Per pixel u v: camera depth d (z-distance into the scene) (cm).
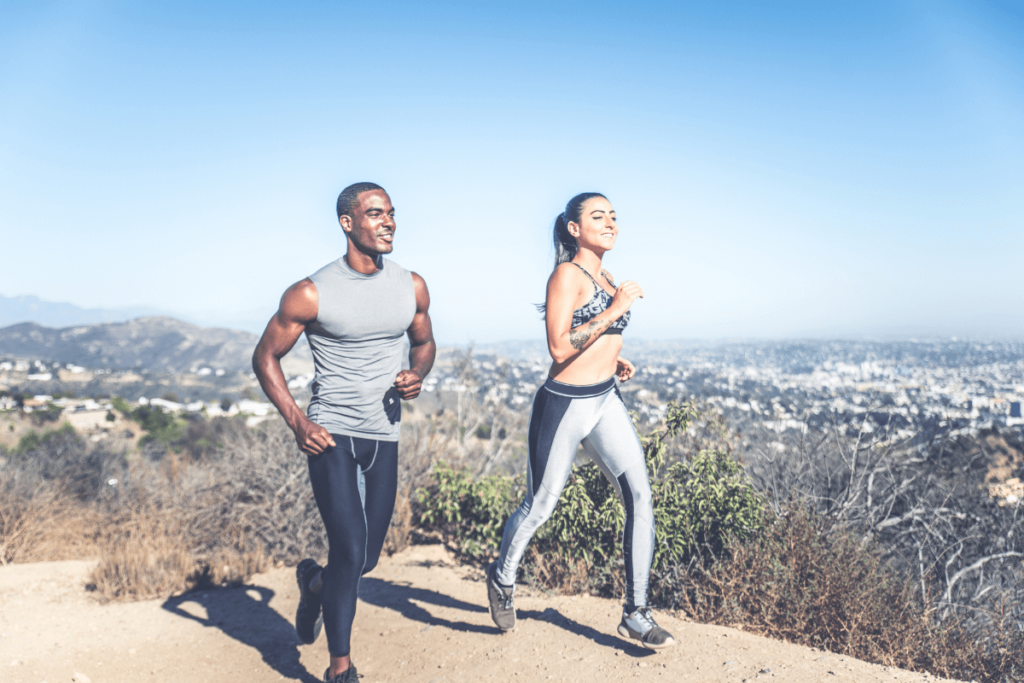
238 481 605
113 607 450
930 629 333
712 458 430
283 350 280
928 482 557
